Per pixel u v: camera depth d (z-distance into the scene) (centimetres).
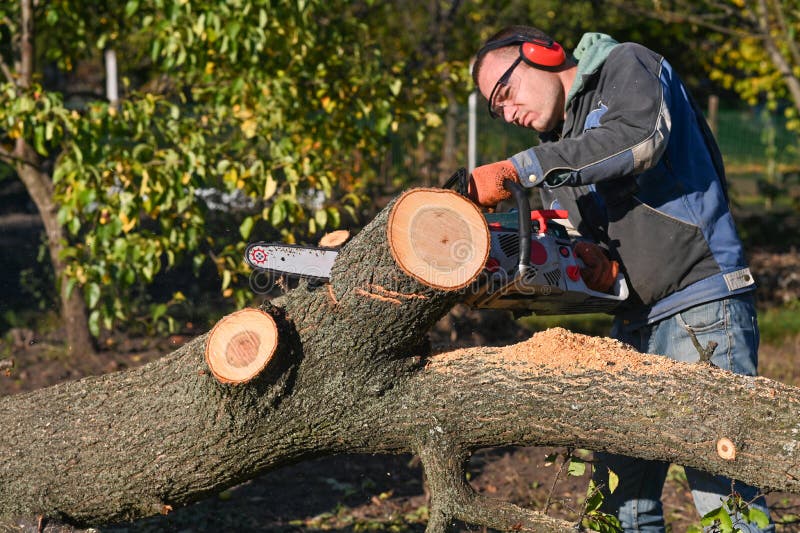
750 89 1878
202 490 415
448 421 383
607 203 428
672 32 1602
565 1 1570
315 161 848
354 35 982
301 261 374
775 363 1041
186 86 1026
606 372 368
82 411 416
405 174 1371
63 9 1012
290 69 894
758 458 349
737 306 425
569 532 367
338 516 709
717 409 354
